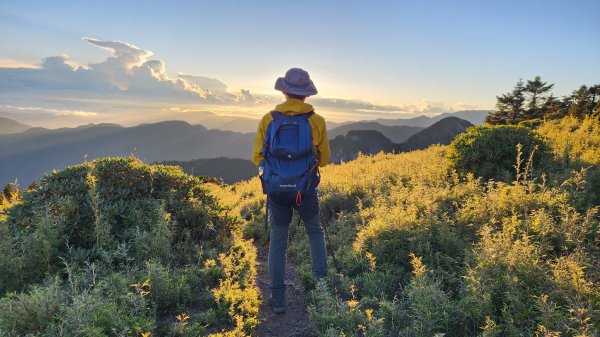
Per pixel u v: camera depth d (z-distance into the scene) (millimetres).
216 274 4848
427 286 3611
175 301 4078
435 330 3207
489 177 8797
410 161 13734
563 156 9125
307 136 3787
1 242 4309
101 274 4305
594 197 5832
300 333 3789
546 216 4707
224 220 6297
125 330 3014
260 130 3992
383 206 6555
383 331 3176
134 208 5512
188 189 6379
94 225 5094
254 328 3836
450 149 10023
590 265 3604
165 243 4934
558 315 2906
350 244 5930
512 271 3656
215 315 3914
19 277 4129
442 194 6859
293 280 5215
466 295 3555
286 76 3938
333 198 8516
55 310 3334
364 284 4363
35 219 5051
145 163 6523
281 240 4199
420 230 5020
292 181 3764
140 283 4016
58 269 4426
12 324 3131
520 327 3096
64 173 5957
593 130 12789
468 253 4230
